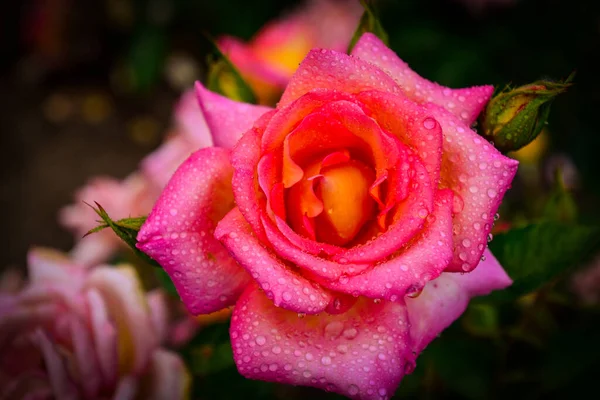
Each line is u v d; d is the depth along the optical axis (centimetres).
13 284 44
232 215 33
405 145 33
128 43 152
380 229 34
